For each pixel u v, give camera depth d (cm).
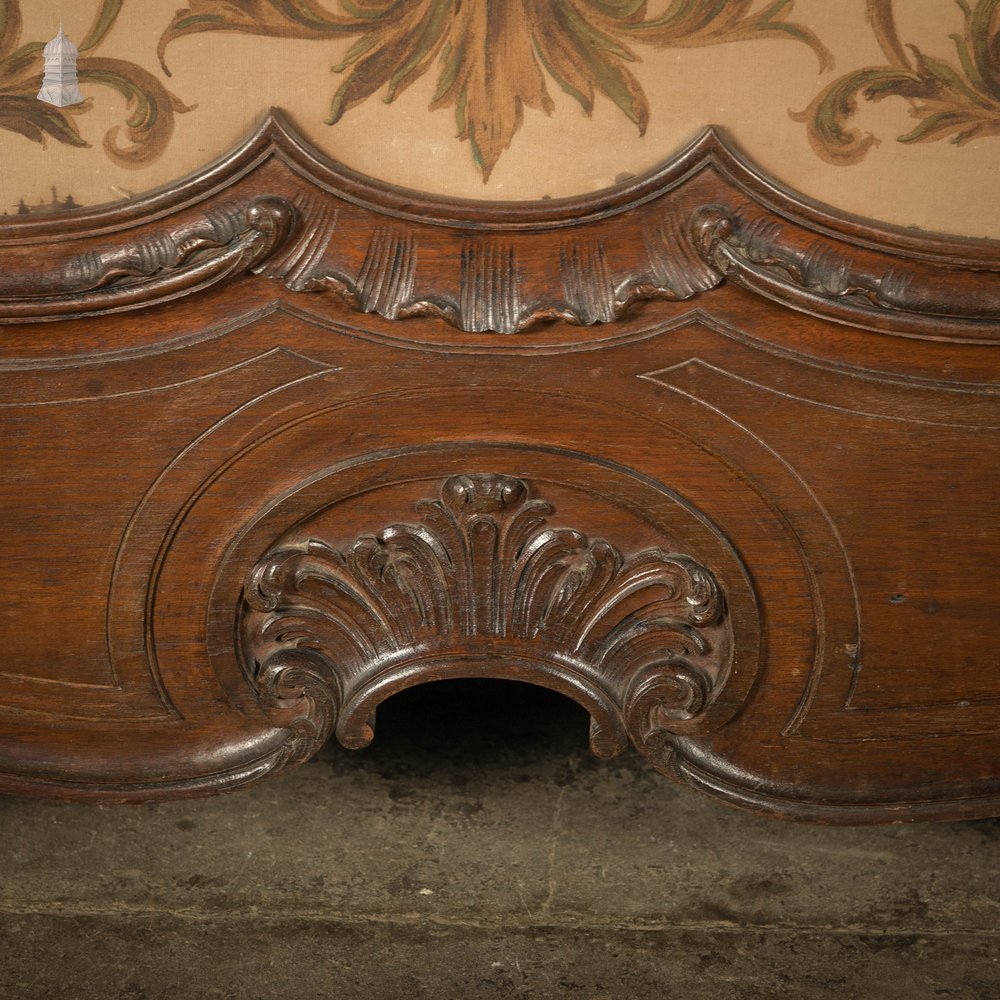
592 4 148
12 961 175
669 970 179
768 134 153
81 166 154
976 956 182
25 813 201
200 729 190
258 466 169
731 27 148
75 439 167
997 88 150
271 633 181
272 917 185
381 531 175
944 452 168
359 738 187
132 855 194
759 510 172
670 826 203
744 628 178
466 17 148
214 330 160
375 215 155
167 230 155
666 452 168
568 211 154
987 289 158
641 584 177
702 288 156
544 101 151
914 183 155
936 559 175
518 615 180
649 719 185
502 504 171
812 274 157
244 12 148
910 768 191
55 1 147
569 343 160
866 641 181
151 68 150
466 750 217
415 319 158
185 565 176
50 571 176
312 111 152
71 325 159
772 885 193
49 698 186
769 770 191
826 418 166
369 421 167
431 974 176
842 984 177
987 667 184
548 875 194
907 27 148
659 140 153
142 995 171
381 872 193
